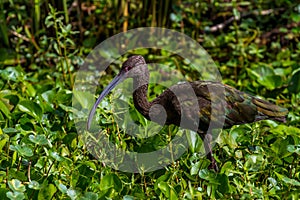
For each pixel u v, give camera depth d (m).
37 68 11.90
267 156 8.46
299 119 9.92
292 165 8.32
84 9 13.33
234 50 12.48
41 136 7.77
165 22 12.95
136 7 13.26
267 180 8.24
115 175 7.64
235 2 12.80
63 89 10.03
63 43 11.52
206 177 7.69
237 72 12.37
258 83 11.15
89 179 7.75
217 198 7.77
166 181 7.96
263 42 13.24
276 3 13.23
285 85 11.42
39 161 8.05
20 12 12.26
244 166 8.18
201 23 13.03
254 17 13.56
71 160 8.13
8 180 7.55
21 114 9.11
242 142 8.86
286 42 13.31
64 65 11.56
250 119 8.81
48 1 12.16
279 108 8.95
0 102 9.09
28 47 12.57
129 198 7.34
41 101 9.56
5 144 8.44
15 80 10.34
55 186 7.43
